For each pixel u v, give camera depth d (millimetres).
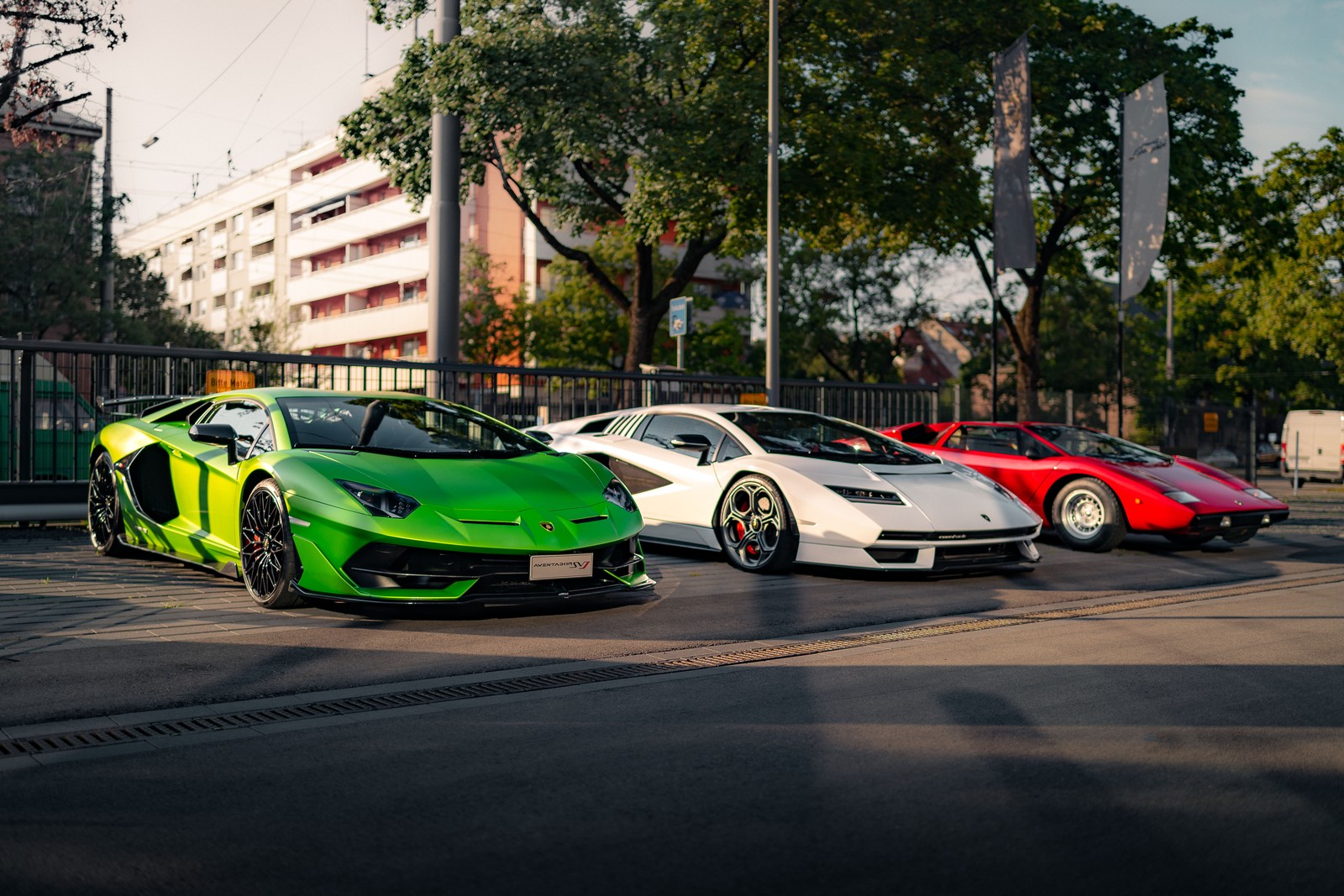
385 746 3410
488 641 5094
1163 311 49094
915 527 7035
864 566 7047
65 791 2961
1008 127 15914
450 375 11672
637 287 21672
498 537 5387
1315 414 26844
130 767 3180
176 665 4477
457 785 3031
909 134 20797
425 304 49531
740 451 7914
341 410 6492
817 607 6203
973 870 2463
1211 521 9156
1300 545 10398
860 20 19906
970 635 5395
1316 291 33344
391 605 5328
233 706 3869
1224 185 25375
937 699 4055
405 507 5375
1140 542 10406
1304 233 33344
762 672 4512
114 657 4617
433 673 4426
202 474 6426
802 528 7312
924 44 20594
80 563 7367
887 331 38469
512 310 40406
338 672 4414
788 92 19297
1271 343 35594
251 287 62125
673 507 8188
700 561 8273
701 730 3615
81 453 9844
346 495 5414
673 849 2570
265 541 5723
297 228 58406
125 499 7184
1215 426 20969
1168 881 2412
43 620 5402
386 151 18828
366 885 2355
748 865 2480
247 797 2924
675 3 18391
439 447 6281
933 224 22172
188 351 10312
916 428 10852
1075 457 9820
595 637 5242
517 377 12156
